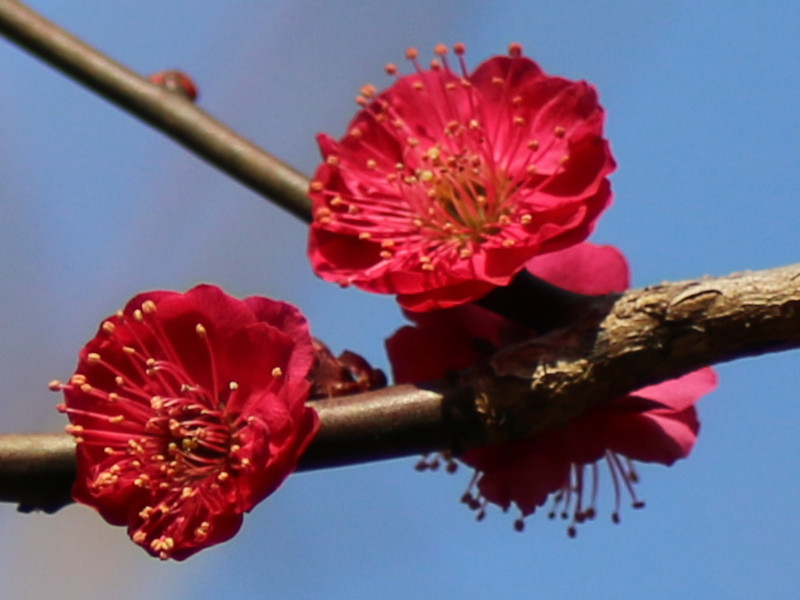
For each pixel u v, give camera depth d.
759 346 0.55
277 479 0.54
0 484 0.55
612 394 0.55
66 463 0.55
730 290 0.55
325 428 0.55
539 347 0.55
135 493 0.55
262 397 0.55
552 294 0.55
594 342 0.55
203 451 0.55
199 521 0.55
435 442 0.55
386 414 0.55
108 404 0.55
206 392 0.55
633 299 0.55
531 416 0.55
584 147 0.55
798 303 0.54
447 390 0.55
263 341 0.55
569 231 0.55
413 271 0.55
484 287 0.55
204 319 0.55
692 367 0.55
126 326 0.55
